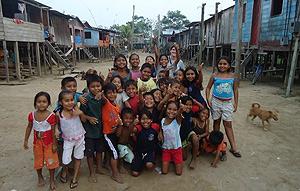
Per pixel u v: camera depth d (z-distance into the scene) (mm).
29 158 4133
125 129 3533
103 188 3270
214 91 4363
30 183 3396
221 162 4004
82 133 3312
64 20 21109
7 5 16250
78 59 29531
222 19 18375
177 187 3312
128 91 3836
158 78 4906
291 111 6832
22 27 12750
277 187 3314
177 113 3484
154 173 3666
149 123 3543
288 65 9727
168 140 3529
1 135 5125
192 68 4293
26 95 9203
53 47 16859
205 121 4141
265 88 10266
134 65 4711
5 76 12844
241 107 7418
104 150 3520
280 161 4035
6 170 3732
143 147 3600
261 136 5102
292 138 4980
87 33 29703
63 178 3391
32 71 14758
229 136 4352
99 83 3258
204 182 3434
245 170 3756
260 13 11969
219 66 4277
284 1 9898
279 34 10352
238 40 10281
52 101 8195
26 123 5926
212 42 20562
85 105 3299
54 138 3184
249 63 15078
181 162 3590
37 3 15758
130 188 3281
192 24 25297
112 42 41125
